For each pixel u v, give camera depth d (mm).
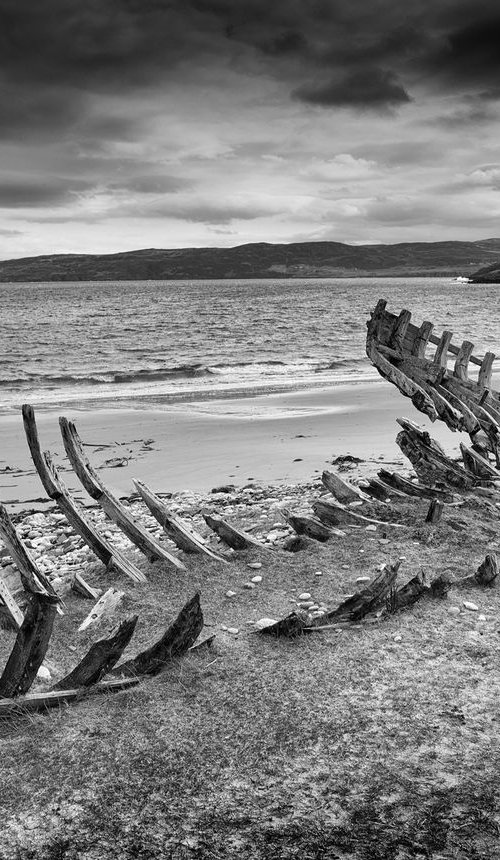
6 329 68562
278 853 4004
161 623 7293
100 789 4578
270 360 42906
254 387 31969
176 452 18594
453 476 12211
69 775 4715
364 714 5328
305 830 4168
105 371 39125
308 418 23203
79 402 28062
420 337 14555
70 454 9539
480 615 7141
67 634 7141
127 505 14133
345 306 106062
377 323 14617
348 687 5734
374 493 11773
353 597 7141
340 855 3971
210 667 6117
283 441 19672
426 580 7836
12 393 31062
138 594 8164
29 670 5426
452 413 13898
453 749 4883
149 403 27484
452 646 6434
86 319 82250
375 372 36875
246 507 13062
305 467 16750
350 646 6465
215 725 5242
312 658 6254
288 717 5309
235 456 18047
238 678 5930
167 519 9508
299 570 8703
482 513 10672
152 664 6113
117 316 87438
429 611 7227
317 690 5695
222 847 4062
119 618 7469
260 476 16094
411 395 14164
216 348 50719
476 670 5977
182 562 9164
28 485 16094
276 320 77562
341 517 10305
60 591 8523
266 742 5016
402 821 4215
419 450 12641
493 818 4203
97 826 4254
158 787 4582
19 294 177750
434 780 4566
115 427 22047
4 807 4441
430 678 5844
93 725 5254
